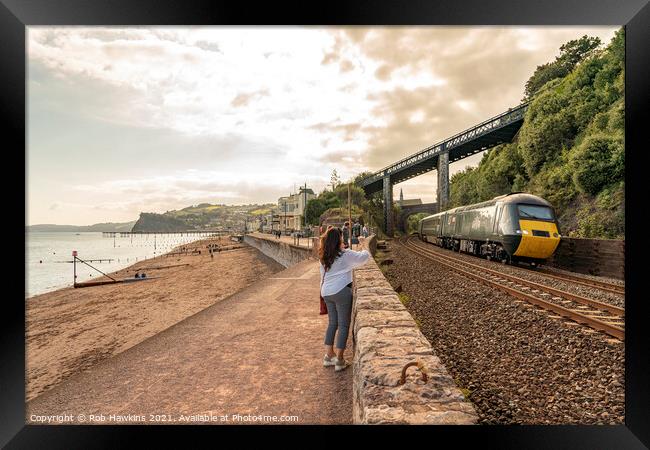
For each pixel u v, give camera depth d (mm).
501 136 45188
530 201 16422
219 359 4438
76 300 28812
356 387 2656
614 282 11875
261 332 5574
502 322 6984
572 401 3842
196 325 6051
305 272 13500
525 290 9781
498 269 15391
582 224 19344
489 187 41250
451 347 5930
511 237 16062
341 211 54812
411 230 98875
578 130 26375
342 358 3947
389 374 2188
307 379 3777
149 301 26891
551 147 27938
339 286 3918
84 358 12383
